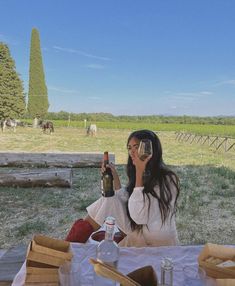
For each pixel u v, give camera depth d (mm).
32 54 46531
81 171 8922
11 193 6352
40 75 46594
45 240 1493
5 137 22438
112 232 1523
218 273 1346
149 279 1242
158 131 39875
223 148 18609
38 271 1363
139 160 1890
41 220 4863
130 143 1947
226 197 6375
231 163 12047
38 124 39062
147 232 1931
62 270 1340
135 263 1646
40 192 6500
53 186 6859
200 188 7152
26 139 21469
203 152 16453
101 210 2051
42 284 1353
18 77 35344
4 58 34375
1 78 33594
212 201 6074
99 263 1200
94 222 2119
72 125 44594
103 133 32594
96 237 2182
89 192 6609
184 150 17547
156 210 1903
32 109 46594
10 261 1976
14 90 34562
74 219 4926
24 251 2123
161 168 1943
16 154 8906
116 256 1510
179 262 1649
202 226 4750
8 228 4516
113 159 9578
